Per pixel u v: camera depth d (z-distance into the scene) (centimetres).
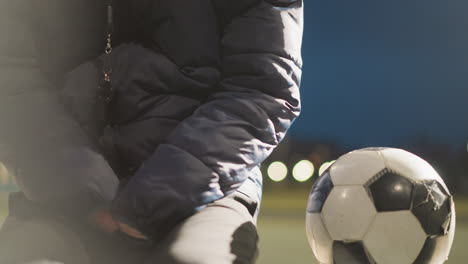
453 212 217
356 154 220
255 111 174
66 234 163
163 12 183
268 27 183
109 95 183
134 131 183
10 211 180
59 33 187
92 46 190
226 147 167
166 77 182
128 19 187
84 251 163
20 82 175
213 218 165
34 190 166
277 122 179
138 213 158
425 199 207
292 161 2994
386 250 206
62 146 168
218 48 188
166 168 162
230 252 154
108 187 166
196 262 146
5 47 176
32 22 185
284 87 182
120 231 161
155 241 165
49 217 170
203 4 184
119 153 185
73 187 162
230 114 174
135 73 182
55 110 173
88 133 184
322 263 224
